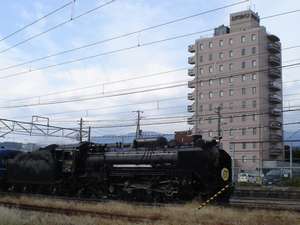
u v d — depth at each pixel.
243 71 106.56
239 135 104.94
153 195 28.98
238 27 110.94
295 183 56.62
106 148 33.62
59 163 35.06
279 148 104.88
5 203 27.08
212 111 109.94
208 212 21.41
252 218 19.58
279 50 110.06
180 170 27.97
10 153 41.88
